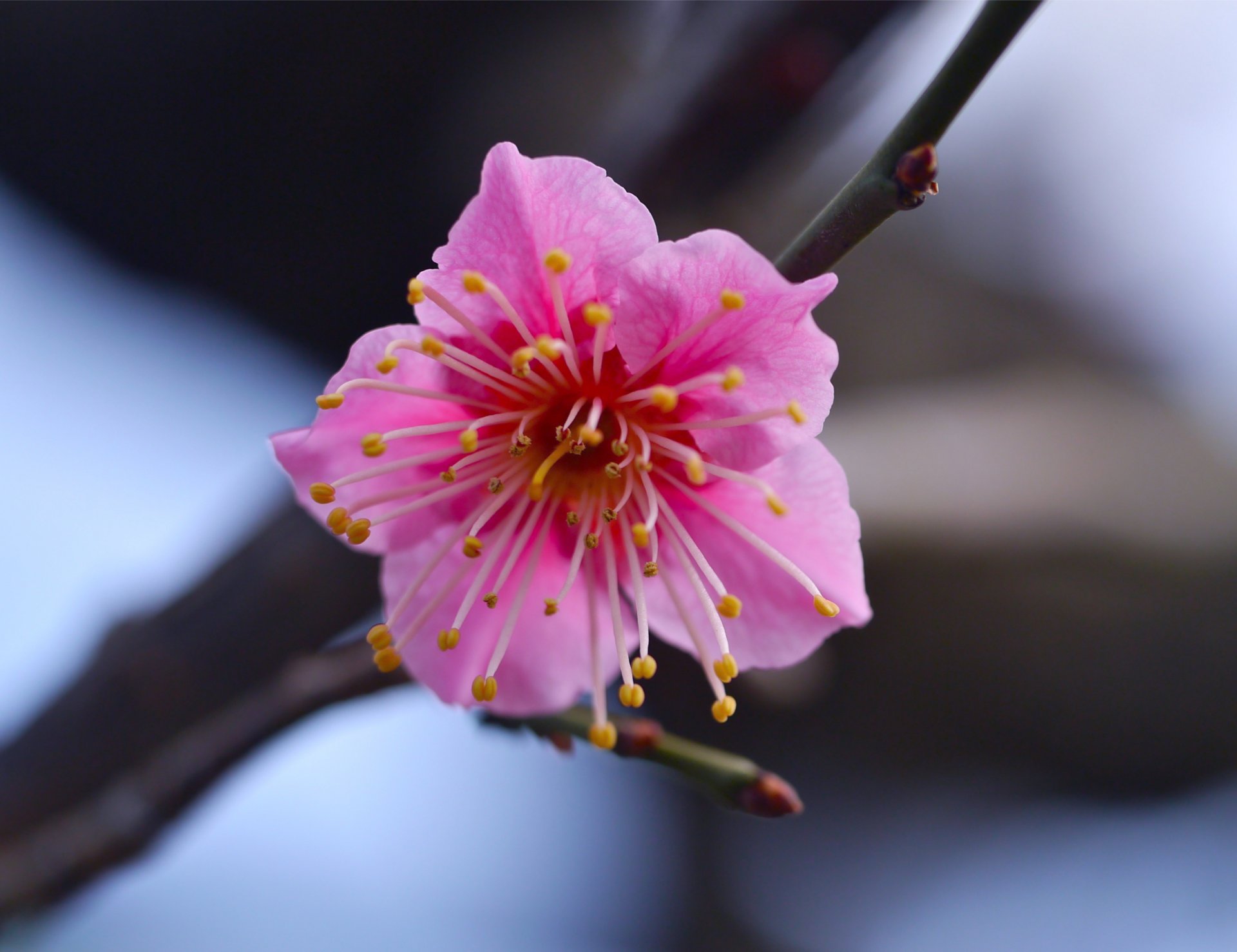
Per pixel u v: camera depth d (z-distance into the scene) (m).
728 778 0.21
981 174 0.44
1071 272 0.45
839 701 0.42
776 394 0.21
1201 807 0.46
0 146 0.36
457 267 0.21
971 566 0.30
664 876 0.48
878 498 0.29
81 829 0.24
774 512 0.22
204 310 0.41
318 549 0.25
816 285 0.21
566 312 0.22
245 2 0.34
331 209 0.38
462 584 0.22
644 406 0.22
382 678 0.23
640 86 0.25
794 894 0.48
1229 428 0.41
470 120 0.35
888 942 0.47
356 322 0.41
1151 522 0.34
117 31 0.34
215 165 0.37
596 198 0.21
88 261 0.39
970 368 0.42
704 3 0.24
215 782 0.23
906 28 0.24
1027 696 0.41
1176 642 0.39
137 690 0.25
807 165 0.25
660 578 0.22
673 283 0.21
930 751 0.43
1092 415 0.37
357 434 0.22
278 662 0.25
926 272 0.44
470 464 0.22
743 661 0.22
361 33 0.34
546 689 0.22
